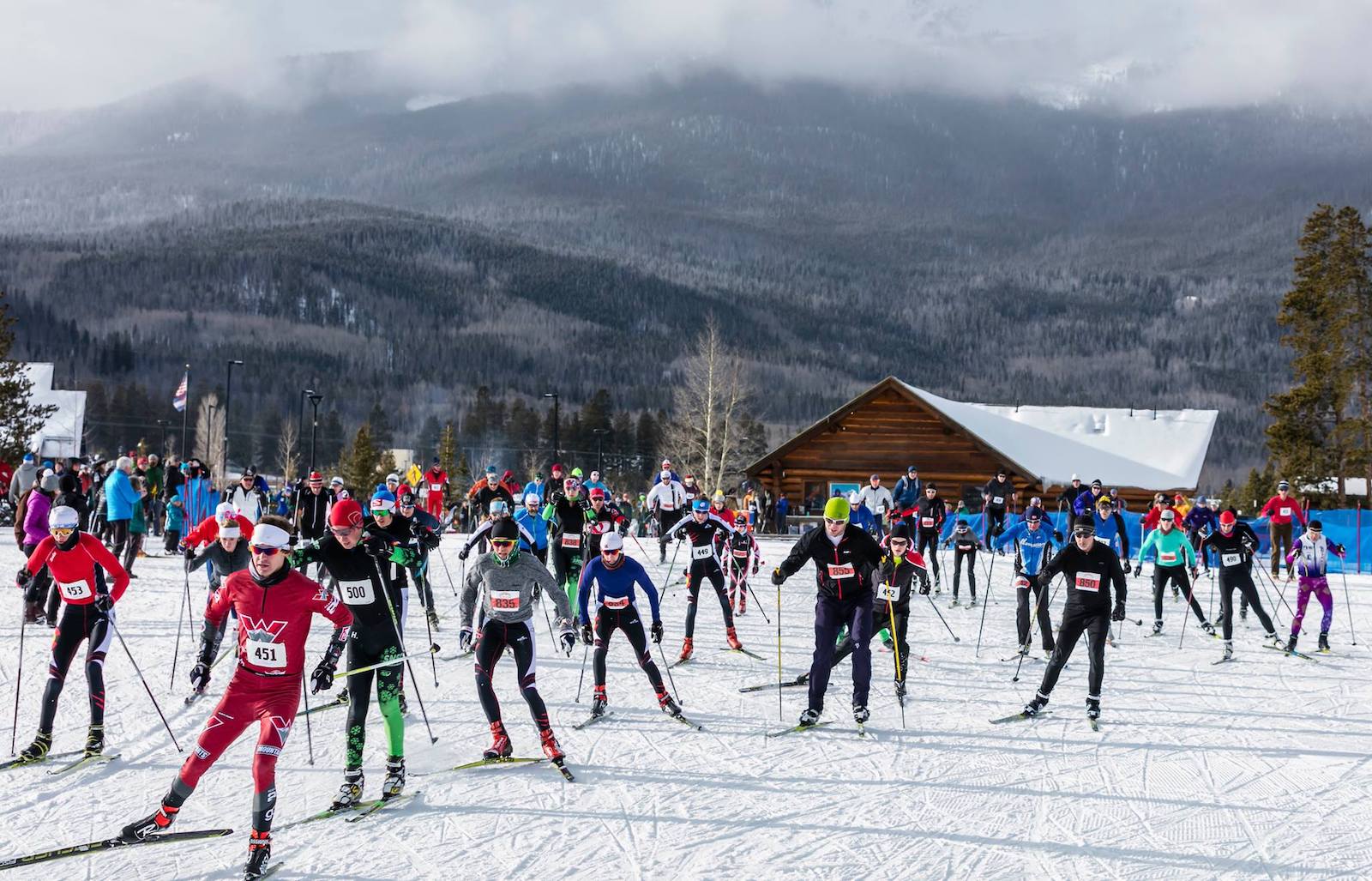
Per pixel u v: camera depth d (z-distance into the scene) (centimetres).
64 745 781
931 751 819
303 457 9638
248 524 1064
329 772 735
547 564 1318
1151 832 650
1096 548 917
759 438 7012
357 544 688
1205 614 1605
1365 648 1327
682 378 16738
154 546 2173
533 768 752
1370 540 2284
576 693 980
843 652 935
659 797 696
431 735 802
